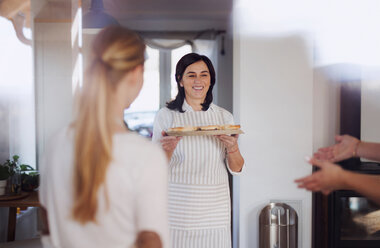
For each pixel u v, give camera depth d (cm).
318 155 143
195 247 183
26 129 298
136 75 91
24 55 293
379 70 294
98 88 83
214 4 515
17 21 291
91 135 82
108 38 87
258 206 277
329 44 302
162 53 578
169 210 185
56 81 295
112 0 498
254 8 272
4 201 245
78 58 290
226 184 195
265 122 275
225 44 578
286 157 276
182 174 186
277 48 273
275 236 268
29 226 312
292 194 276
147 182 84
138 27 583
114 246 86
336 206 265
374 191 100
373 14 293
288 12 271
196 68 192
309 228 275
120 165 83
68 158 86
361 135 296
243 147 275
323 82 309
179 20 583
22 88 296
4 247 217
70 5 291
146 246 81
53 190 88
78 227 86
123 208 84
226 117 202
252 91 274
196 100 199
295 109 274
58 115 297
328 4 298
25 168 280
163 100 580
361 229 268
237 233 301
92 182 81
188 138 187
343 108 291
